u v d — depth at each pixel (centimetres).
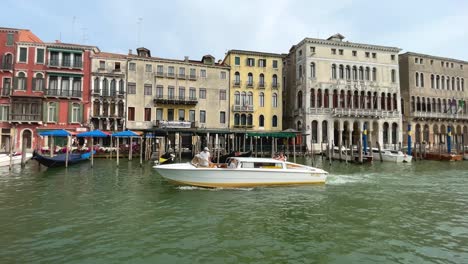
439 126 4228
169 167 1304
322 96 3753
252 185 1300
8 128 2880
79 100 3055
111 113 3159
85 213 897
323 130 3803
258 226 800
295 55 4075
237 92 3625
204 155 1354
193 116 3453
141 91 3259
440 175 1834
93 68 3112
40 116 2911
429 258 609
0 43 2922
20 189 1258
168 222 823
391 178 1662
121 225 791
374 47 3950
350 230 774
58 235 711
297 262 585
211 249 642
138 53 3434
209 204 1023
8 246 641
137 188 1285
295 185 1359
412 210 975
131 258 592
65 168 1966
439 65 4294
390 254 627
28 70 2939
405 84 4166
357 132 3953
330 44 3828
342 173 1917
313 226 804
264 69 3728
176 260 586
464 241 702
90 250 627
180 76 3388
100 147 2812
